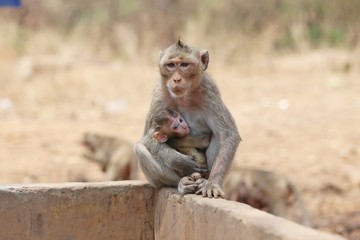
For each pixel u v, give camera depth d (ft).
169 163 23.54
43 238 23.82
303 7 101.09
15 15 103.91
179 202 22.45
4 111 67.62
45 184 24.18
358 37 95.96
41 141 55.01
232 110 65.31
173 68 23.73
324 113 63.00
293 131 56.85
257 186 36.11
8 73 83.10
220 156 23.44
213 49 91.61
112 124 60.80
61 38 97.14
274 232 16.85
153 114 24.41
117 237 24.38
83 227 24.11
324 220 39.65
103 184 24.30
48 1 107.24
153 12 105.91
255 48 94.38
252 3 102.99
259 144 53.26
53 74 81.51
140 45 98.02
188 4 105.60
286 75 82.84
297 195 36.73
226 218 19.26
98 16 107.24
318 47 94.53
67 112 67.05
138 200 24.47
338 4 100.27
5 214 23.57
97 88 75.92
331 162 48.73
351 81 77.00
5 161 49.80
